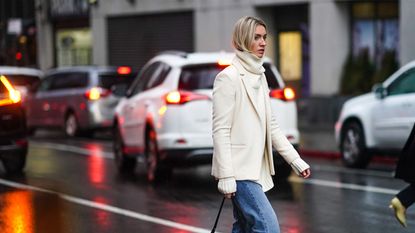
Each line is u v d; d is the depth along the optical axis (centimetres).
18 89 2744
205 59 1453
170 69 1462
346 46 2592
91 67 2538
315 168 1731
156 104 1470
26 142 1614
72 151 2123
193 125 1412
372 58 2558
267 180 694
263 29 684
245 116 679
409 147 890
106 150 2148
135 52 3441
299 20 2797
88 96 2469
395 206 909
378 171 1662
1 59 4531
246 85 680
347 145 1725
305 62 2788
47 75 2659
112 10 3528
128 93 1648
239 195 677
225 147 670
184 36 3177
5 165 1658
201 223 1102
